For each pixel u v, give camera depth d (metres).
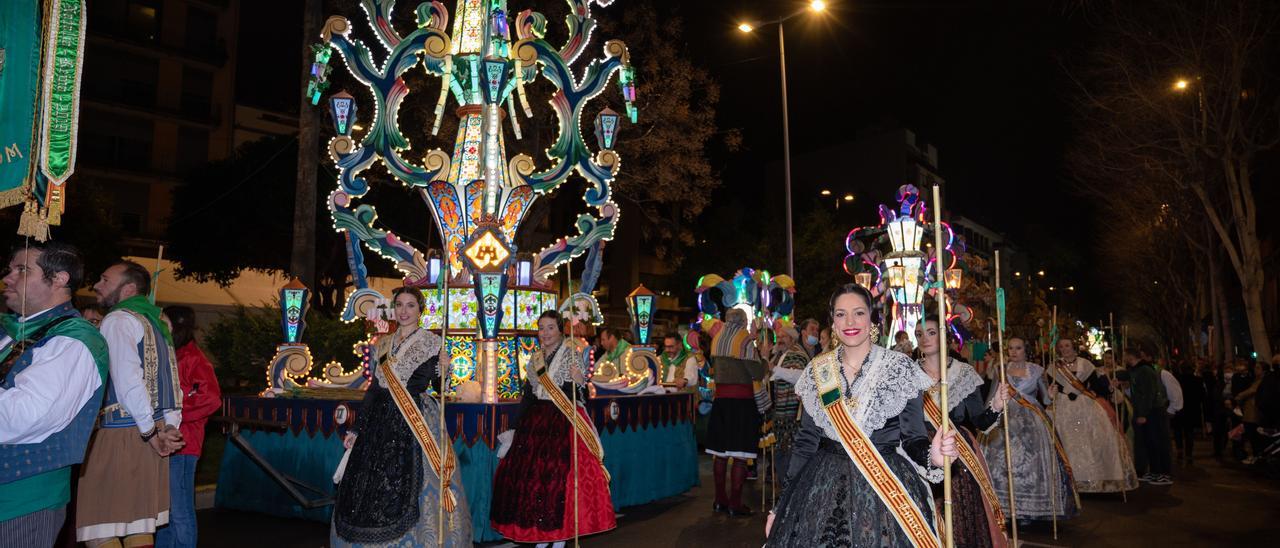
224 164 28.33
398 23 17.14
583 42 8.73
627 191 21.42
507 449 6.36
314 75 8.20
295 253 13.83
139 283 4.72
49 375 2.95
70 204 23.53
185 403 5.41
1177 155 20.66
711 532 7.23
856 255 8.45
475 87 8.22
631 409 8.21
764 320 10.48
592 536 7.07
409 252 8.25
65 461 3.11
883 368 3.39
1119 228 35.09
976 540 5.11
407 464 5.01
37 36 3.02
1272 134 19.83
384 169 20.31
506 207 8.11
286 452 7.47
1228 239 19.55
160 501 4.68
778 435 7.73
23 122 3.01
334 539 5.07
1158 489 10.21
